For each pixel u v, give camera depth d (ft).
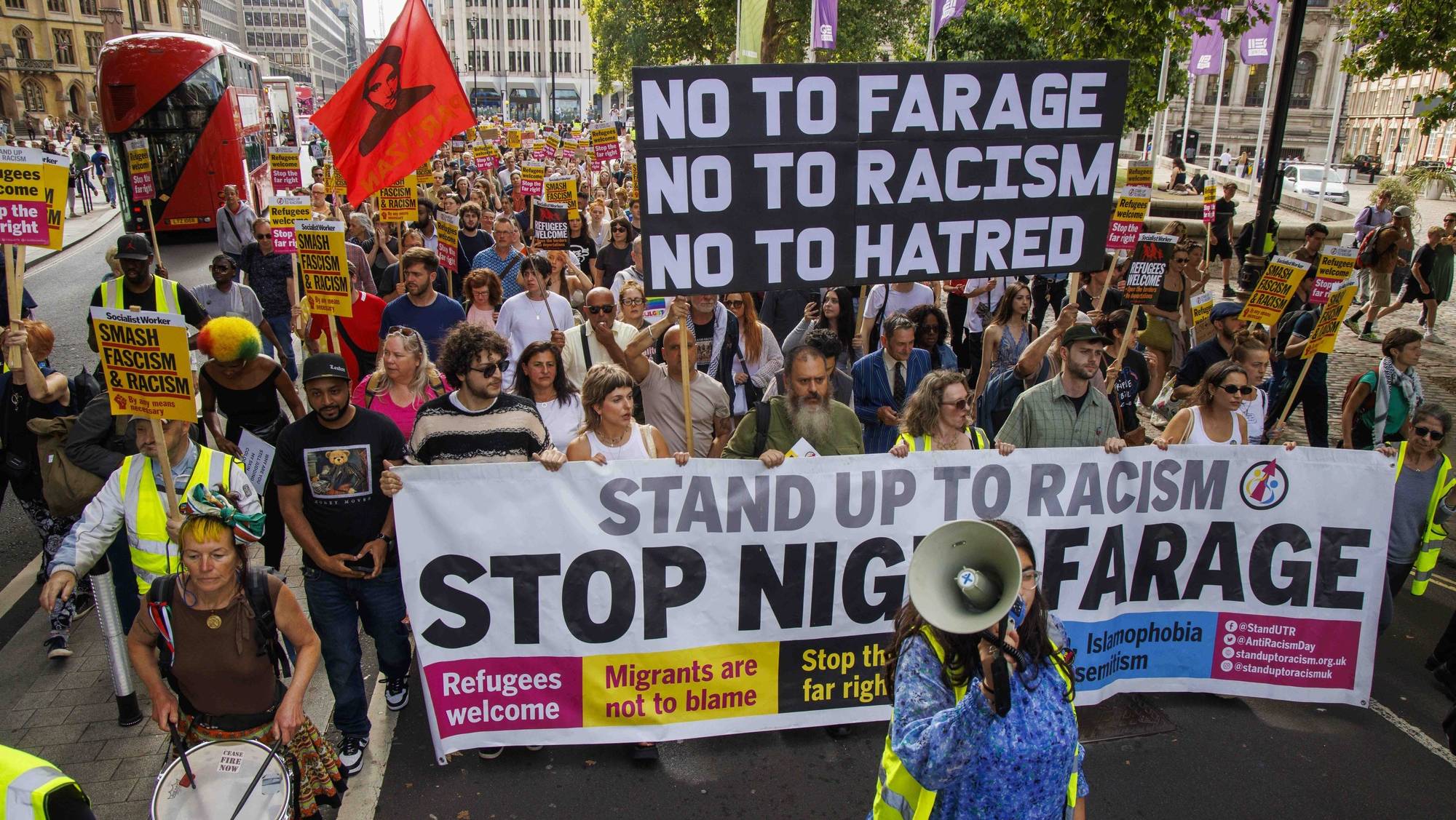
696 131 13.98
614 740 14.55
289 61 564.71
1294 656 16.07
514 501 13.85
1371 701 16.99
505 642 14.10
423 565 13.75
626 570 14.21
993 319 25.54
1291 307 32.12
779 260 14.67
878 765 14.88
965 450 14.85
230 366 18.39
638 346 18.81
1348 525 15.79
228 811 10.31
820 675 14.96
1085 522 15.30
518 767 14.64
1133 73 37.45
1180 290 30.14
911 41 127.95
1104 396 17.87
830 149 14.39
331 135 27.86
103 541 13.58
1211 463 15.48
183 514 13.55
